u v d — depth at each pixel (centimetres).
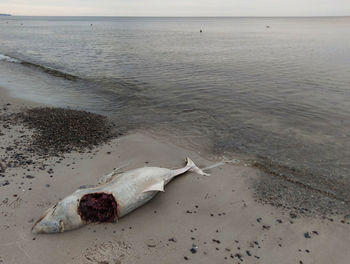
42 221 575
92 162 859
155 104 1461
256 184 782
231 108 1388
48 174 776
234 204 693
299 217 654
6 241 546
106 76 2070
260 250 554
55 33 6906
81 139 1013
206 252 543
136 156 915
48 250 532
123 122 1216
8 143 941
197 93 1634
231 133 1113
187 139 1059
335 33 6588
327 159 918
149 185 691
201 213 657
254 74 2084
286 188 768
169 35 6425
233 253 543
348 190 764
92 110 1367
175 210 664
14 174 761
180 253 538
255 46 3903
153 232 591
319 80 1861
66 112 1271
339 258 540
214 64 2500
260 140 1053
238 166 875
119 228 600
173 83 1856
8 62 2581
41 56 3000
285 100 1484
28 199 666
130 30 8825
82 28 10006
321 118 1241
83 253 529
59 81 1936
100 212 620
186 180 789
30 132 1039
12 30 8031
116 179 686
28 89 1688
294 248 562
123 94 1638
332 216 661
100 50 3456
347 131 1110
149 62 2616
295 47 3694
